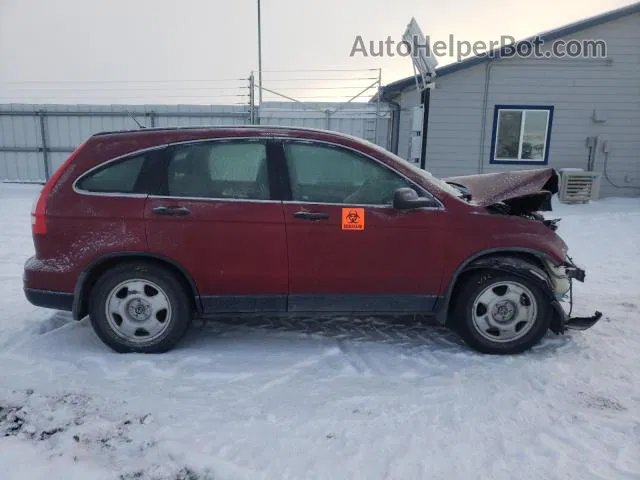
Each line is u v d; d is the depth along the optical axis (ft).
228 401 10.35
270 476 8.05
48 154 48.06
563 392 10.77
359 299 12.46
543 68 42.09
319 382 11.23
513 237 12.34
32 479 7.91
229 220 11.88
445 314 12.64
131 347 12.37
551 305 12.60
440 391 10.83
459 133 43.70
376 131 44.57
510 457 8.59
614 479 8.04
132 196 11.92
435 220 12.19
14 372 11.41
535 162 43.88
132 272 12.05
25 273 12.17
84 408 9.97
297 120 44.88
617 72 41.78
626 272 20.45
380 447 8.86
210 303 12.30
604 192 43.98
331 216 11.98
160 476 8.04
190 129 12.35
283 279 12.17
